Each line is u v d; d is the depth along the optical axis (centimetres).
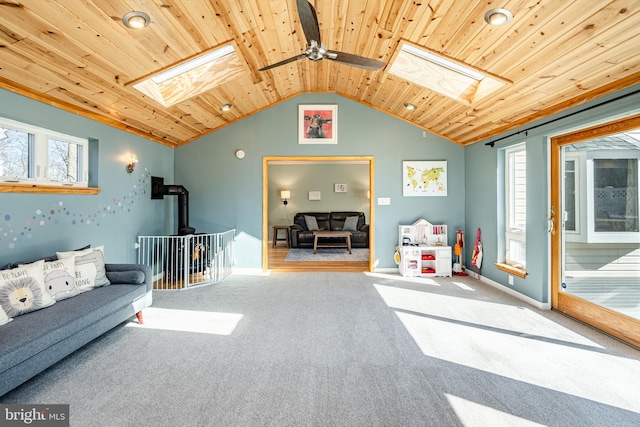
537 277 359
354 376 217
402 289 433
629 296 270
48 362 205
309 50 253
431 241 528
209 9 255
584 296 312
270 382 210
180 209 496
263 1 271
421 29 283
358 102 535
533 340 272
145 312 345
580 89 281
